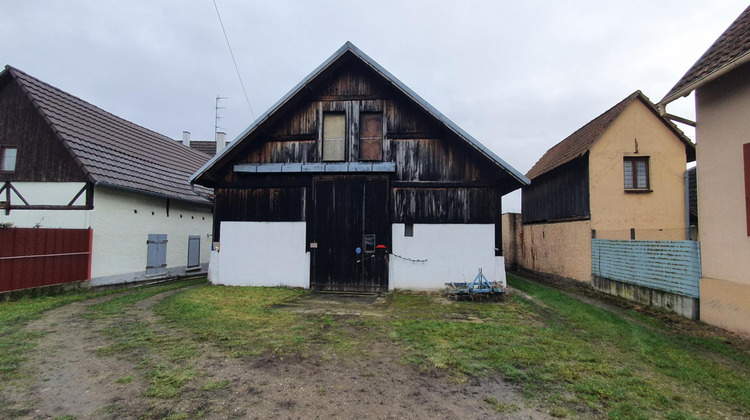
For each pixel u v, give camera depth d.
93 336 5.51
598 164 11.07
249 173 10.61
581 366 4.48
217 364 4.42
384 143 10.30
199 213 15.72
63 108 11.87
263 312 7.24
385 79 9.97
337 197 10.29
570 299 8.89
